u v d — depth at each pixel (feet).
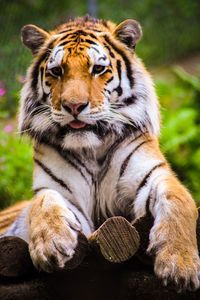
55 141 30.83
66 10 100.83
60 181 30.71
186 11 104.58
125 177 30.50
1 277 27.37
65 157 30.81
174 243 25.57
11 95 67.26
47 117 30.63
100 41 31.24
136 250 25.72
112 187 30.83
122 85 30.91
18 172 51.31
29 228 27.53
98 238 25.53
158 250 25.62
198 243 27.14
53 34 32.60
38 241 25.82
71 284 27.22
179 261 24.90
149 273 27.27
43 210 27.07
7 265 27.07
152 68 93.66
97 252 26.04
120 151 30.81
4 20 88.89
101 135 30.35
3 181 49.85
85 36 31.22
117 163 30.76
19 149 53.21
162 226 26.25
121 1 104.37
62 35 31.81
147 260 26.94
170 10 104.47
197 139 59.16
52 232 25.76
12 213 36.01
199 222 27.35
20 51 78.89
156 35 100.53
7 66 76.79
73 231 26.05
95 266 26.81
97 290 27.27
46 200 27.63
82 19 33.47
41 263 25.40
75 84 29.32
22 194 49.78
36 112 31.17
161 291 26.84
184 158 57.93
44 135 31.07
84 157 30.71
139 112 31.19
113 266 26.84
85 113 29.17
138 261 27.35
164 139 59.06
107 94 30.25
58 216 26.53
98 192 31.24
